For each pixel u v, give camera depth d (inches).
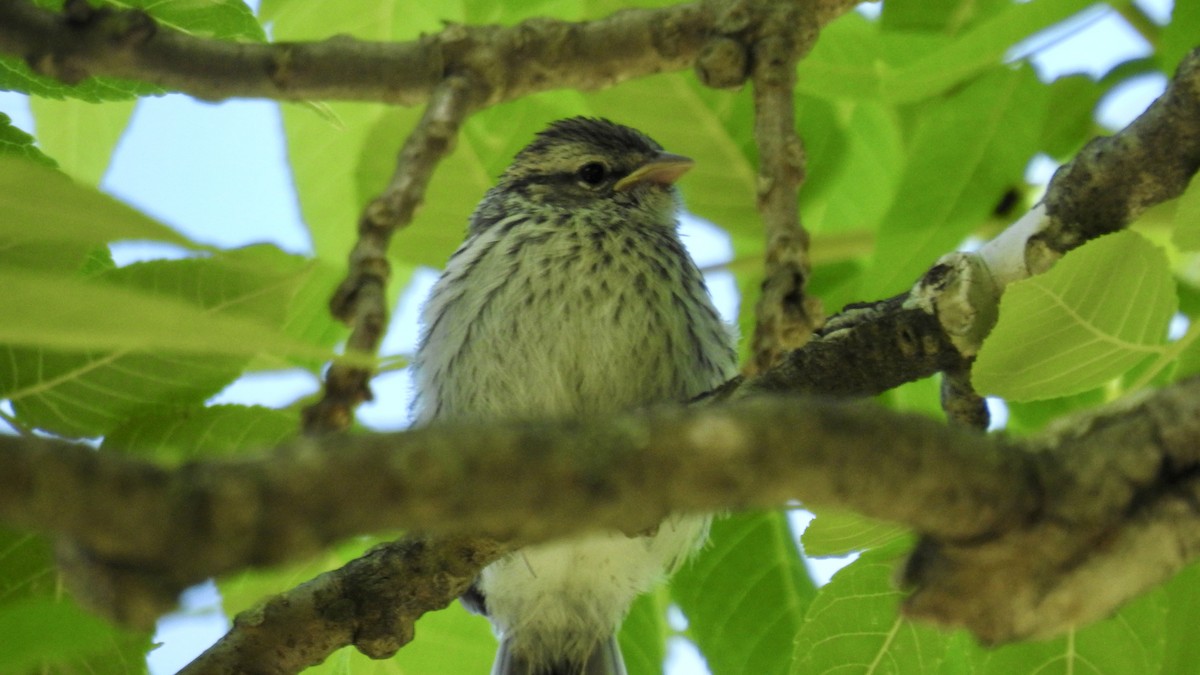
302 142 120.8
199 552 73.7
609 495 77.2
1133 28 120.3
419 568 118.6
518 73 117.6
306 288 119.9
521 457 76.0
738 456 78.6
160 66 117.3
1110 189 118.2
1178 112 118.0
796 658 118.5
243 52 117.4
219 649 118.5
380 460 74.6
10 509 71.7
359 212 119.7
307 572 118.9
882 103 119.6
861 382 118.5
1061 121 120.3
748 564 120.0
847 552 117.8
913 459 83.4
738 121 120.2
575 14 120.6
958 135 119.4
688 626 120.0
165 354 117.3
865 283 119.3
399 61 117.5
